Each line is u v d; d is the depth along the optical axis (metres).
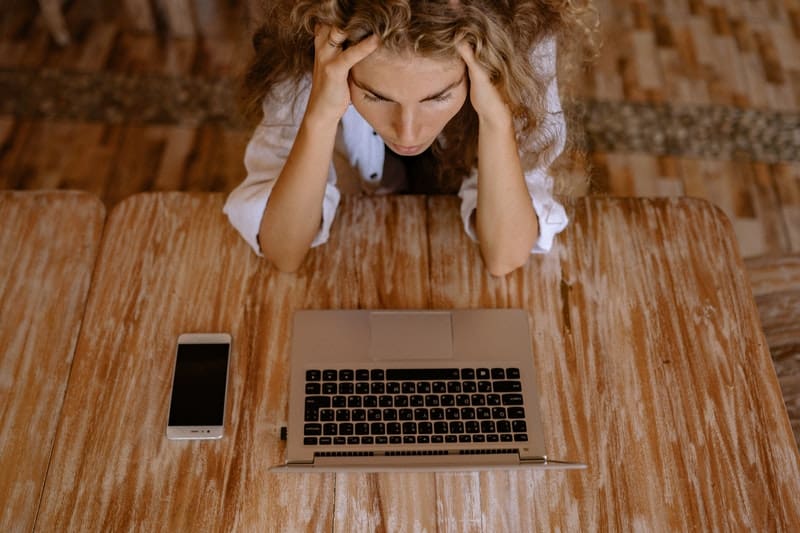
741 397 0.95
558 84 1.08
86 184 1.91
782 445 0.92
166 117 2.03
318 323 0.98
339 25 0.78
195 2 2.24
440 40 0.74
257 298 1.00
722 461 0.90
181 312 0.99
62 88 2.06
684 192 1.99
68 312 0.98
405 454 0.88
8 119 1.99
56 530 0.84
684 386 0.95
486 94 0.86
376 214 1.08
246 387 0.94
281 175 0.98
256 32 1.02
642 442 0.91
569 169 1.12
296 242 0.99
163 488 0.87
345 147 1.20
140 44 2.16
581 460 0.90
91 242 1.04
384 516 0.86
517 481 0.89
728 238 1.07
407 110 0.83
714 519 0.87
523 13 0.84
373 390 0.92
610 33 2.29
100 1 2.23
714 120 2.12
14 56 2.11
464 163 1.14
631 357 0.97
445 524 0.86
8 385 0.93
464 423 0.91
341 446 0.89
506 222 0.99
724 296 1.03
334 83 0.84
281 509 0.86
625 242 1.07
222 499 0.86
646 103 2.14
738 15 2.35
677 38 2.29
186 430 0.90
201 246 1.04
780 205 1.99
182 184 1.93
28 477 0.87
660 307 1.01
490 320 0.99
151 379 0.94
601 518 0.87
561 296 1.02
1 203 1.06
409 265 1.04
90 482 0.87
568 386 0.95
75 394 0.92
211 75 2.12
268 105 1.08
